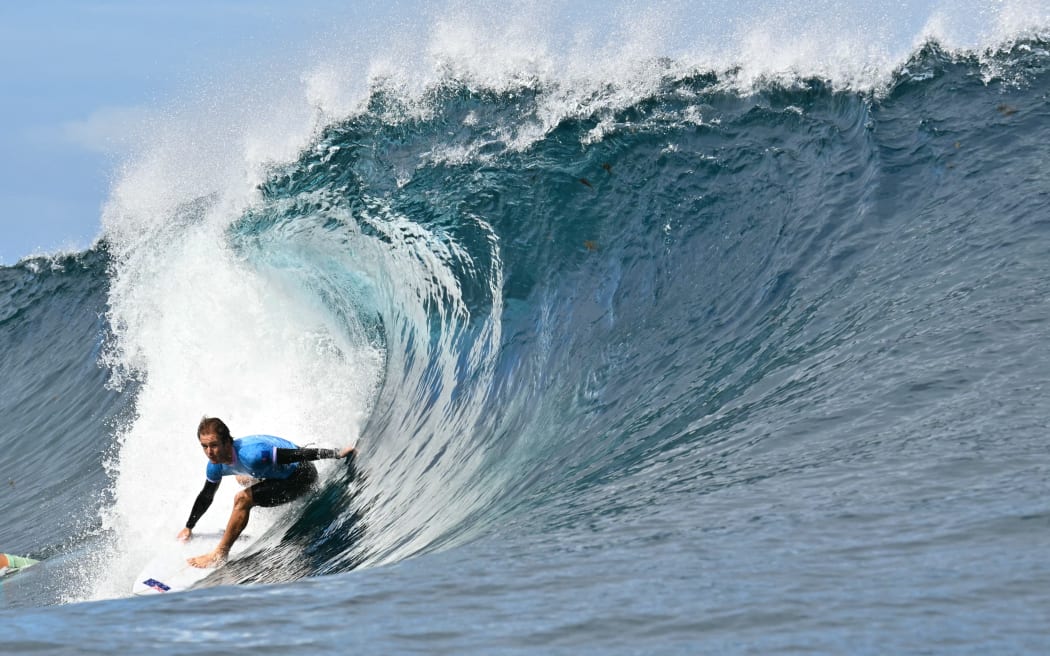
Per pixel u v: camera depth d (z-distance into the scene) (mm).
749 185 31453
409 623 9461
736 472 15375
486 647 8539
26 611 10516
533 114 37875
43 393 48969
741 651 7766
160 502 31312
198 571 24891
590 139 35781
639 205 32344
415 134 39250
